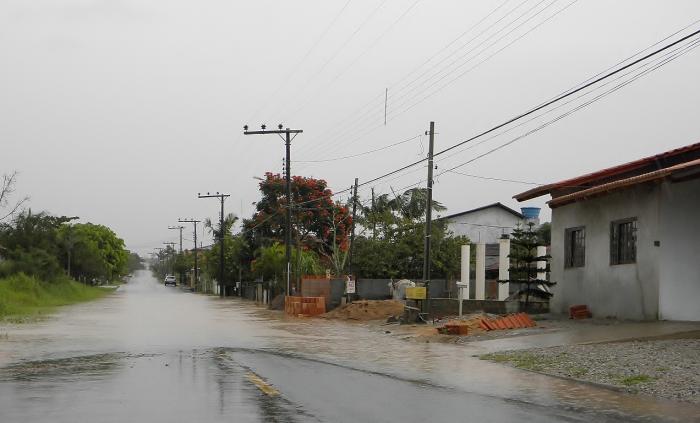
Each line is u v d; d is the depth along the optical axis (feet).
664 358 47.34
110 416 29.09
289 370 45.80
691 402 34.73
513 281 92.58
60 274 196.95
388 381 41.42
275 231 223.92
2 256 183.83
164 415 29.37
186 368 46.09
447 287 142.00
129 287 421.18
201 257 419.13
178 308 154.81
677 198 70.13
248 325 98.94
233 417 29.04
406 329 87.04
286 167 160.76
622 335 60.34
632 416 31.07
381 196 196.75
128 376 41.86
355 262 162.50
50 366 46.91
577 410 32.42
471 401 34.53
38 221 199.62
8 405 31.58
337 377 42.75
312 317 123.13
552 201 86.22
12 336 73.26
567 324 75.10
